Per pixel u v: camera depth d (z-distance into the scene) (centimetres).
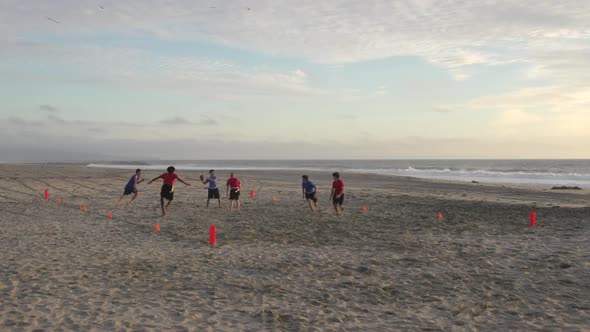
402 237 1065
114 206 1608
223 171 5291
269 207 1650
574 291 638
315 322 513
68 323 491
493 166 10512
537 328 497
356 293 630
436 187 2817
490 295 621
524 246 956
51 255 822
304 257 848
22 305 546
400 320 523
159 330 477
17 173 3328
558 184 3541
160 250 895
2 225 1155
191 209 1560
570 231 1146
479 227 1217
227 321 511
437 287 660
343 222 1297
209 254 866
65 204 1641
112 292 612
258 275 720
